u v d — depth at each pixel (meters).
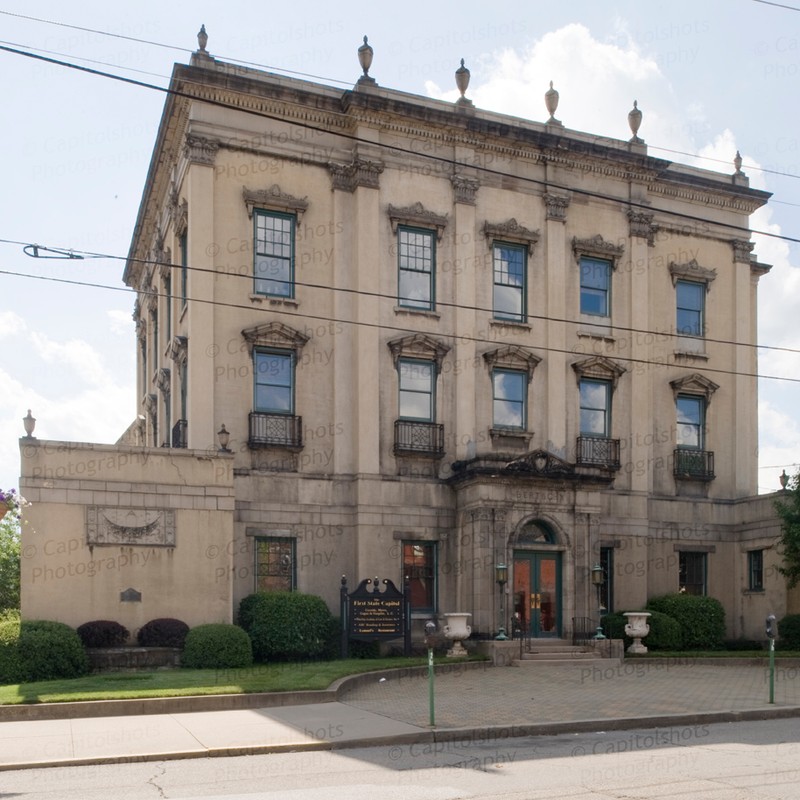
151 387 38.31
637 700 18.86
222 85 28.25
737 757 13.07
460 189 30.81
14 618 24.06
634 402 32.78
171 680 19.62
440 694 19.64
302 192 29.25
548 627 28.17
